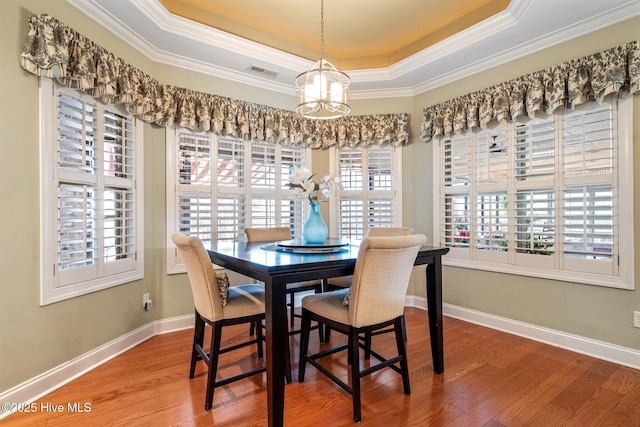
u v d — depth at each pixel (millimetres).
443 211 3469
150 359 2365
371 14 2893
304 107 2475
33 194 1870
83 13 2191
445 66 3188
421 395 1881
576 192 2527
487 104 2998
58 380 1984
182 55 2957
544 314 2684
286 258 1785
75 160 2160
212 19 2873
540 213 2715
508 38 2666
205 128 3059
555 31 2549
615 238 2318
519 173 2871
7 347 1738
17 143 1790
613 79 2240
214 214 3223
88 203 2246
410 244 1725
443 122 3408
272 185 3672
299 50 3428
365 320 1719
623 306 2279
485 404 1791
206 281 1783
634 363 2217
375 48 3533
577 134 2498
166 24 2520
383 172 3885
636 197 2229
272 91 3660
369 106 3883
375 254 1649
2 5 1724
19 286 1796
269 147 3656
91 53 2154
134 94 2543
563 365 2254
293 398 1854
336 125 3893
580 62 2432
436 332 2141
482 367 2229
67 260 2086
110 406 1772
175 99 2951
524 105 2768
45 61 1847
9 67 1751
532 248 2746
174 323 2994
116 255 2463
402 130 3727
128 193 2623
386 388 1958
